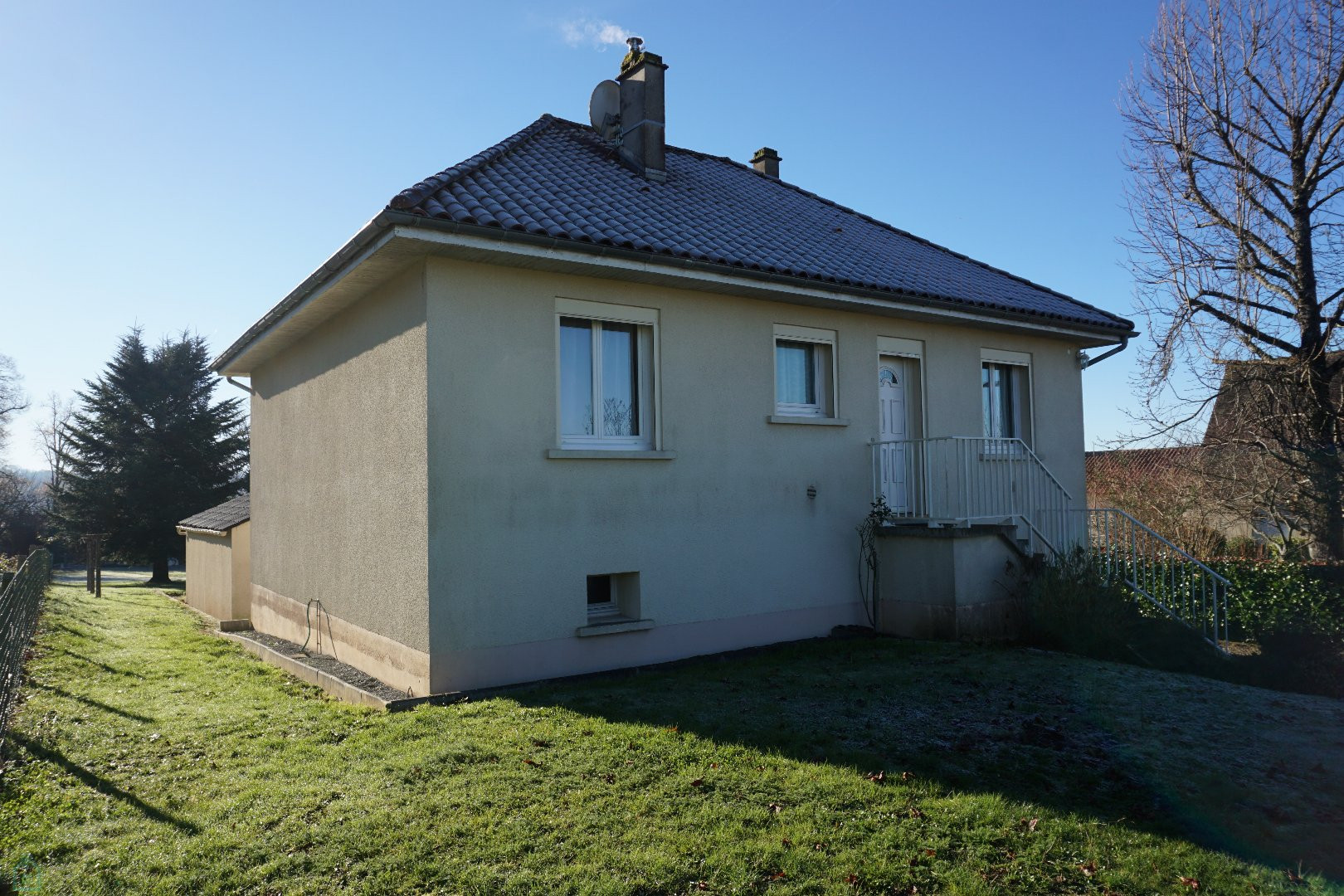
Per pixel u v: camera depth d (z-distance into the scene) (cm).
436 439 764
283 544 1212
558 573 830
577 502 846
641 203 1025
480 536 784
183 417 3288
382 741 614
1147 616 994
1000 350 1267
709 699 710
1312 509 1556
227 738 654
